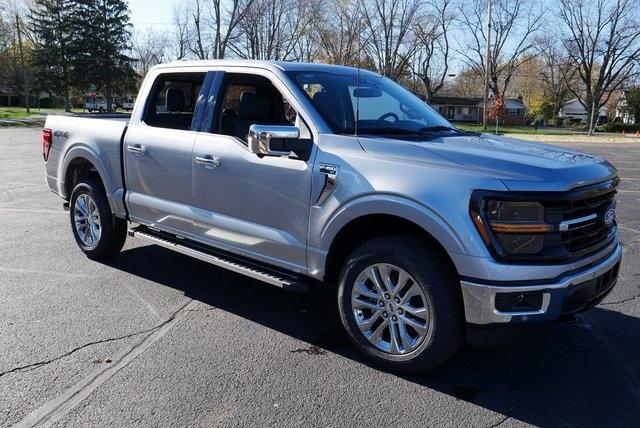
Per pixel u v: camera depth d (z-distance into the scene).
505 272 3.13
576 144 34.28
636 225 8.35
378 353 3.68
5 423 3.03
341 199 3.66
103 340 4.06
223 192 4.41
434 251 3.40
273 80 4.29
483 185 3.18
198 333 4.23
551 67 78.44
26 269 5.61
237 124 4.64
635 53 64.44
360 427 3.07
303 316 4.62
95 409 3.18
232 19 45.72
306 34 51.72
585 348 4.10
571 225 3.25
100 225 5.69
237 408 3.22
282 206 4.03
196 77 5.03
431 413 3.22
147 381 3.50
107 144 5.42
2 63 79.31
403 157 3.51
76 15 55.19
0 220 7.79
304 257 3.97
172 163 4.78
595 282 3.49
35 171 13.21
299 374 3.63
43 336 4.10
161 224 5.02
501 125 77.56
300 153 3.86
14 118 42.88
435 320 3.37
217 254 4.62
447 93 102.00
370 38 51.91
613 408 3.31
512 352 4.01
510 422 3.15
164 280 5.39
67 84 56.06
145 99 5.22
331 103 4.20
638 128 69.25
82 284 5.22
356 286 3.74
